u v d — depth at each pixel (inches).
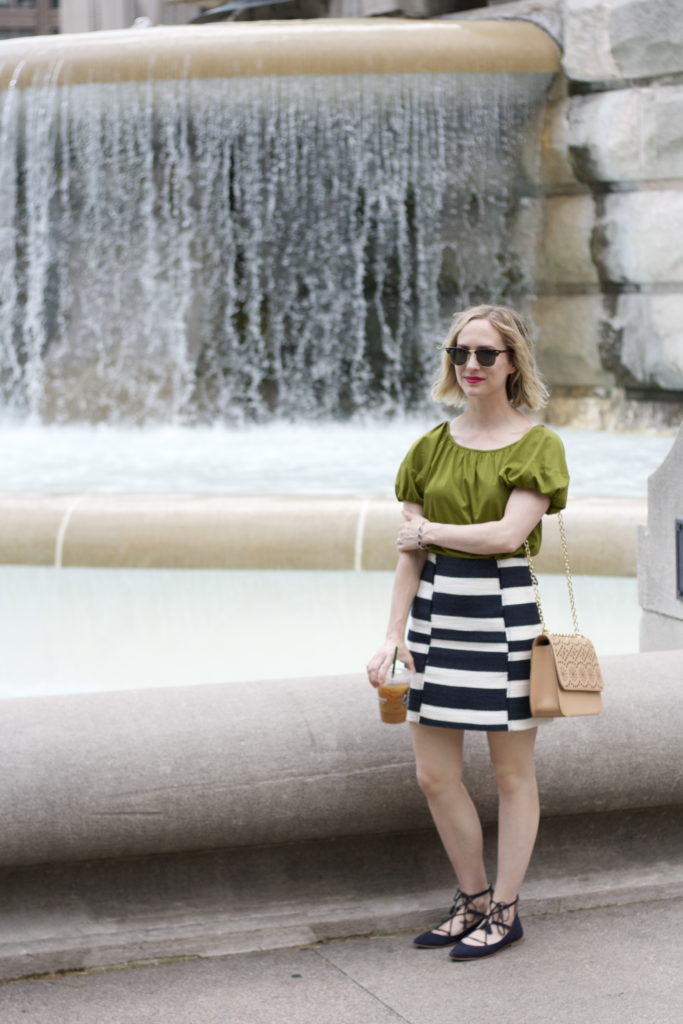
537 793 151.9
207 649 264.7
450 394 155.9
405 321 687.1
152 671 249.6
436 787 149.9
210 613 292.7
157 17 832.9
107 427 685.3
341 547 326.6
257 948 151.1
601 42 569.0
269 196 672.4
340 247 684.1
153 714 150.4
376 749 153.4
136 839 146.0
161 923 151.5
